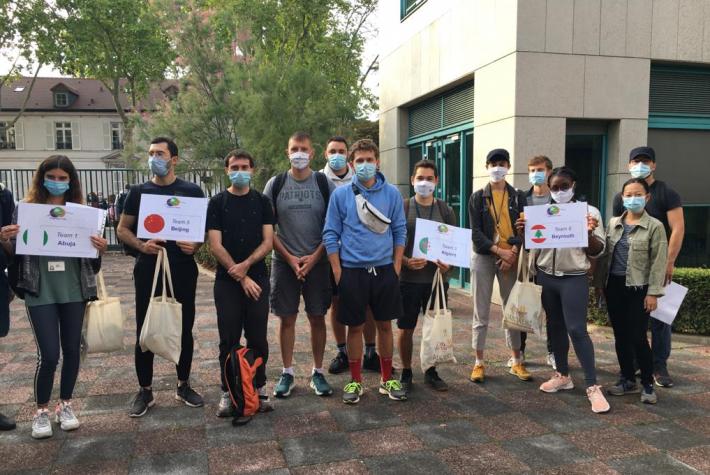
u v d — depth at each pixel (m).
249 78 11.84
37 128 39.44
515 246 4.37
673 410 3.95
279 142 11.18
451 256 4.20
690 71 7.56
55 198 3.60
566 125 7.22
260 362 3.81
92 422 3.71
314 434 3.54
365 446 3.38
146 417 3.79
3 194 3.59
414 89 9.91
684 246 7.74
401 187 10.95
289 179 4.26
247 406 3.61
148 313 3.62
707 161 7.77
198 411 3.90
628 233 4.14
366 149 3.96
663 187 4.41
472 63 7.83
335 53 20.86
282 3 17.72
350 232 3.99
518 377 4.65
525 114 6.86
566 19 6.90
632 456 3.26
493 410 3.96
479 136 7.68
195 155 12.71
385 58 11.40
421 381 4.59
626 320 4.16
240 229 3.79
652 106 7.48
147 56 22.73
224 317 3.76
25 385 4.43
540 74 6.87
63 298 3.54
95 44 22.95
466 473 3.06
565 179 4.12
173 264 3.82
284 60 13.84
